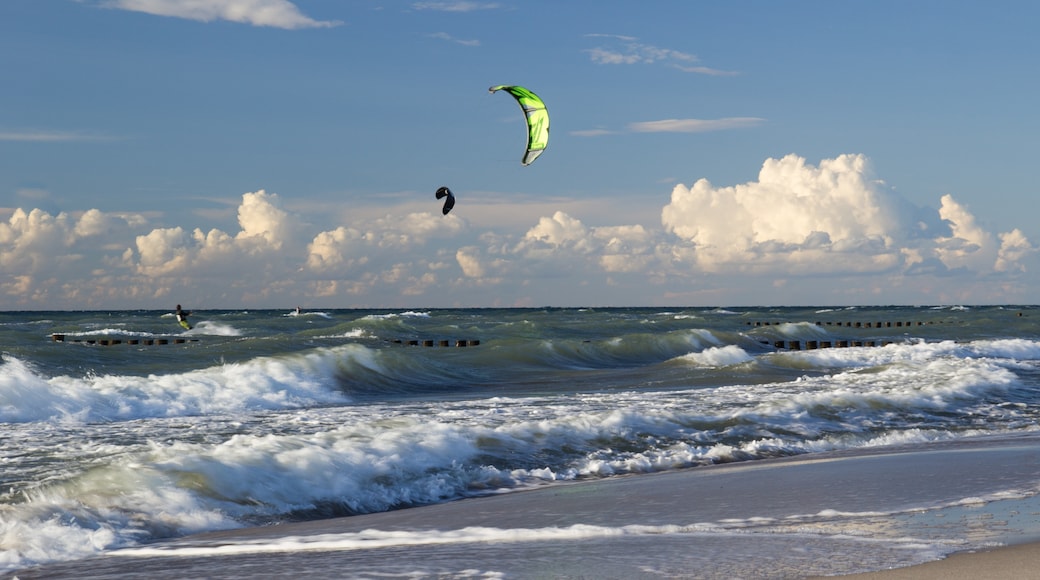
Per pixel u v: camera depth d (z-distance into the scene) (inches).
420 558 335.3
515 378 1294.3
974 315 4269.2
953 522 376.5
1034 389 968.9
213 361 1230.9
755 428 703.7
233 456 499.2
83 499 427.2
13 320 3120.1
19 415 741.9
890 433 706.8
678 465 587.5
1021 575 281.4
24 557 351.9
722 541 351.3
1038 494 443.5
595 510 432.5
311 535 388.8
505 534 379.6
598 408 794.8
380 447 557.9
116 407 806.5
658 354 1772.9
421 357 1357.0
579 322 2874.0
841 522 383.9
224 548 365.7
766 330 2426.2
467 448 585.6
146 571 329.1
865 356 1535.4
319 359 1161.4
